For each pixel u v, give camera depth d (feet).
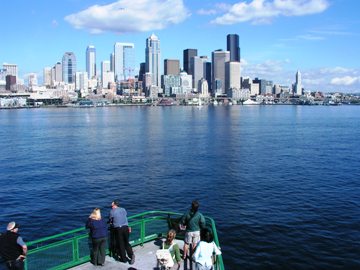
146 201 161.27
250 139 397.39
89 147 341.00
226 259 101.91
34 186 190.39
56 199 165.58
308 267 97.04
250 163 249.14
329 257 102.53
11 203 160.15
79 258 59.21
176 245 57.72
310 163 248.52
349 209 144.66
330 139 397.60
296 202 155.43
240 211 143.64
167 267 55.11
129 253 59.31
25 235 123.13
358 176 205.77
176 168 233.55
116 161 262.88
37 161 266.77
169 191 177.17
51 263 56.75
